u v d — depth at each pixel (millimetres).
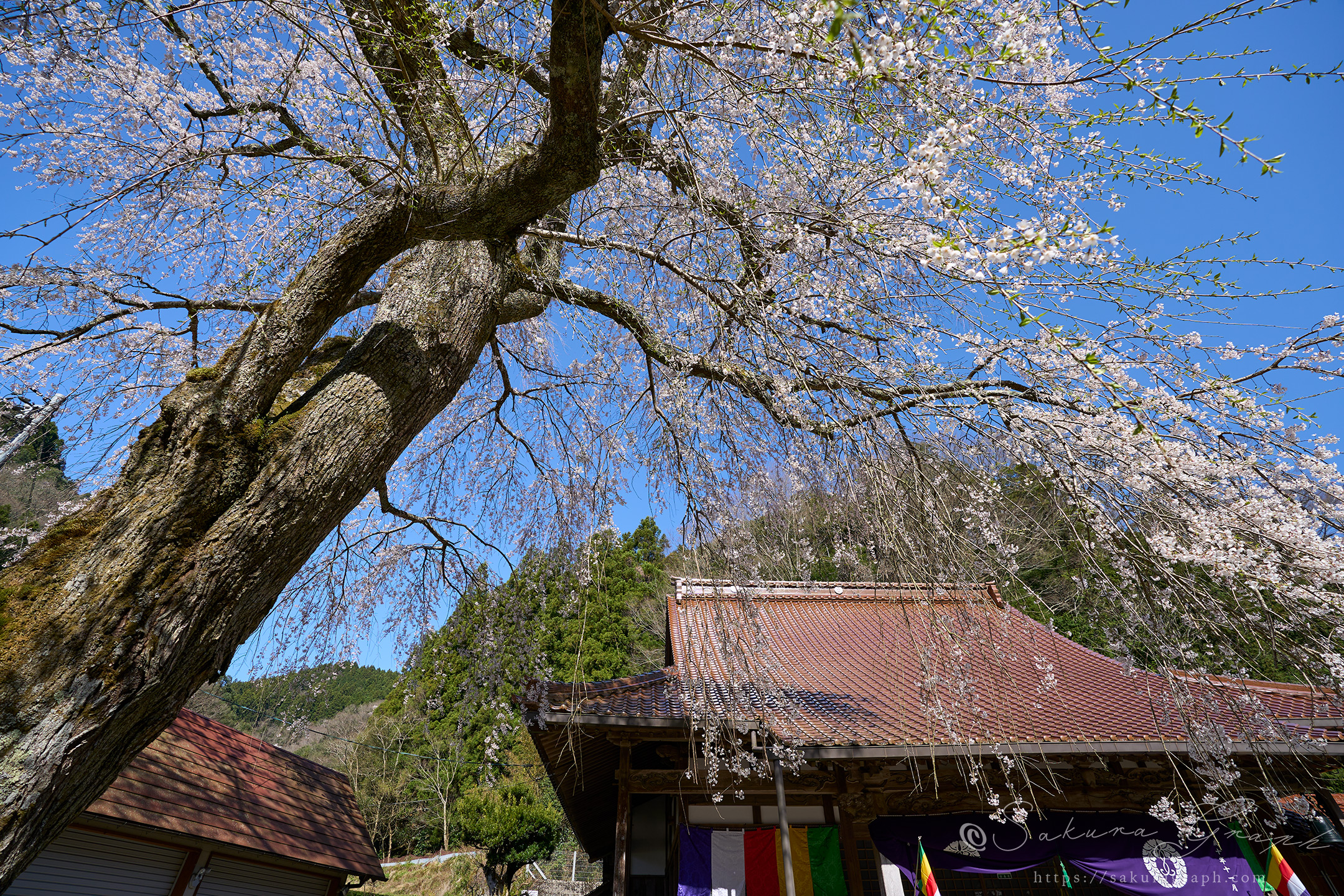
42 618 1965
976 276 2023
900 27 1861
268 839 6676
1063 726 5453
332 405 2705
